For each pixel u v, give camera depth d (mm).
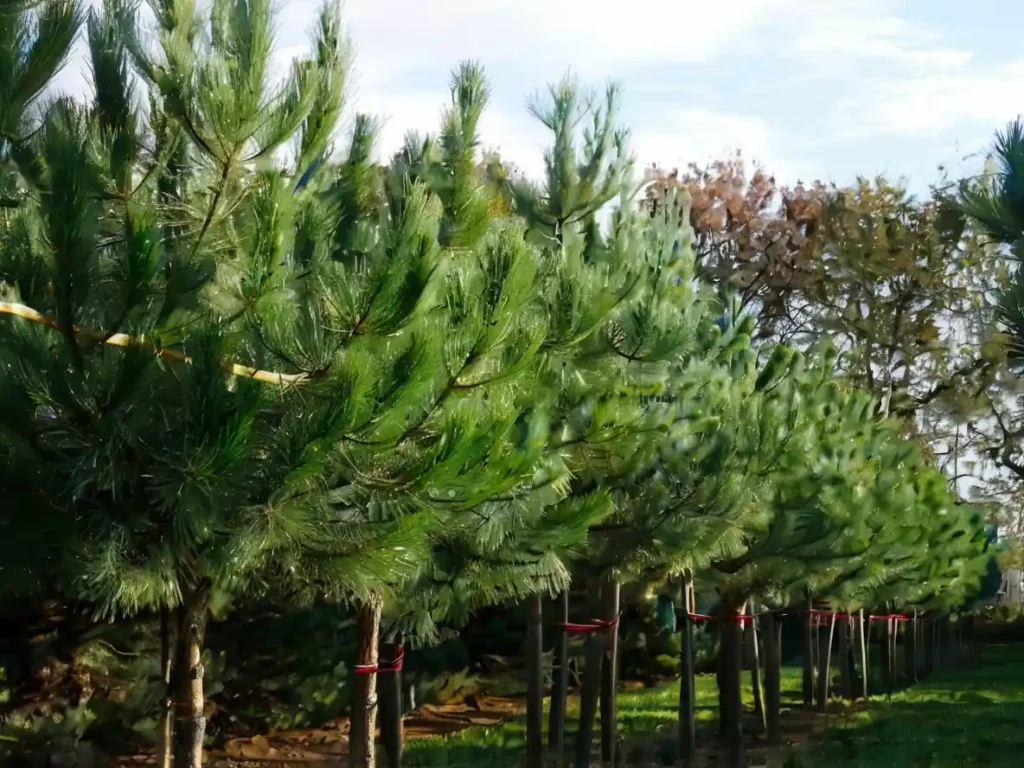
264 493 5008
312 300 5246
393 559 5383
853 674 17953
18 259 4629
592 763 10773
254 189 5176
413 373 4969
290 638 12008
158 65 5121
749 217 33156
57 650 10461
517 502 6703
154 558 4891
